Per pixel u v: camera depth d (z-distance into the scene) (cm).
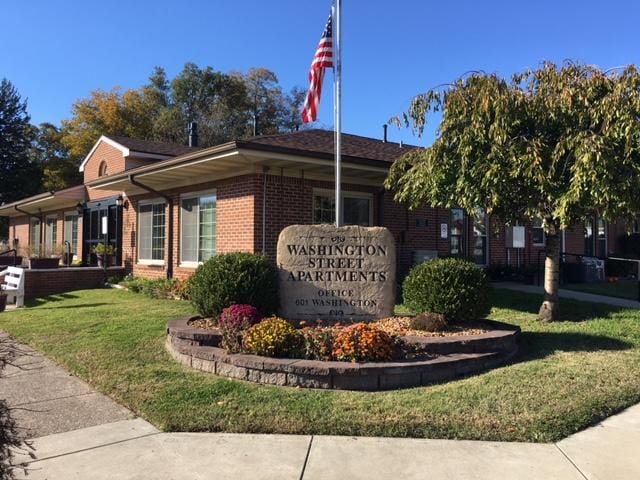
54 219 2439
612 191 711
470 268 752
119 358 680
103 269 1623
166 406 507
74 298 1337
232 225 1198
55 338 826
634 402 535
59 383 609
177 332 680
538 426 459
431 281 742
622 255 1883
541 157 765
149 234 1584
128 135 4391
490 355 641
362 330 619
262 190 1145
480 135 788
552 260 920
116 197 1778
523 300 1120
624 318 923
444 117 852
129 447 428
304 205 1209
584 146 704
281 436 448
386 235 775
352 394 541
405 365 575
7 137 4300
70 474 381
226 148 999
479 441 439
